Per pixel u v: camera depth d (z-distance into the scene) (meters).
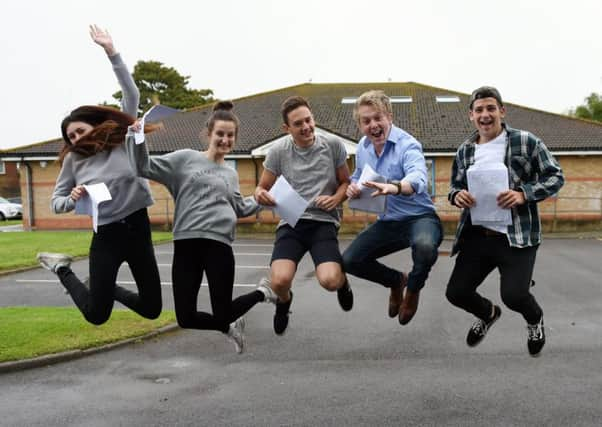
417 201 4.23
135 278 4.21
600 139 23.05
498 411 4.48
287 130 4.28
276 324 4.57
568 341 6.41
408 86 31.36
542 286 9.92
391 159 4.19
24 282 10.98
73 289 4.21
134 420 4.42
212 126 4.18
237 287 10.28
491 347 6.21
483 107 4.05
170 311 7.97
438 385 5.07
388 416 4.41
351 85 31.89
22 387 5.15
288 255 4.20
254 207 4.45
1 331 6.68
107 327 6.91
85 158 4.04
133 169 3.87
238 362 5.80
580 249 16.06
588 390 4.90
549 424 4.24
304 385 5.12
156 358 5.96
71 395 4.95
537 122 25.58
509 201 3.79
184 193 4.07
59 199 3.96
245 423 4.33
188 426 4.30
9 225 28.70
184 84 49.59
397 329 7.01
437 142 23.03
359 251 4.30
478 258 4.18
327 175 4.29
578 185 22.84
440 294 9.26
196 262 4.09
